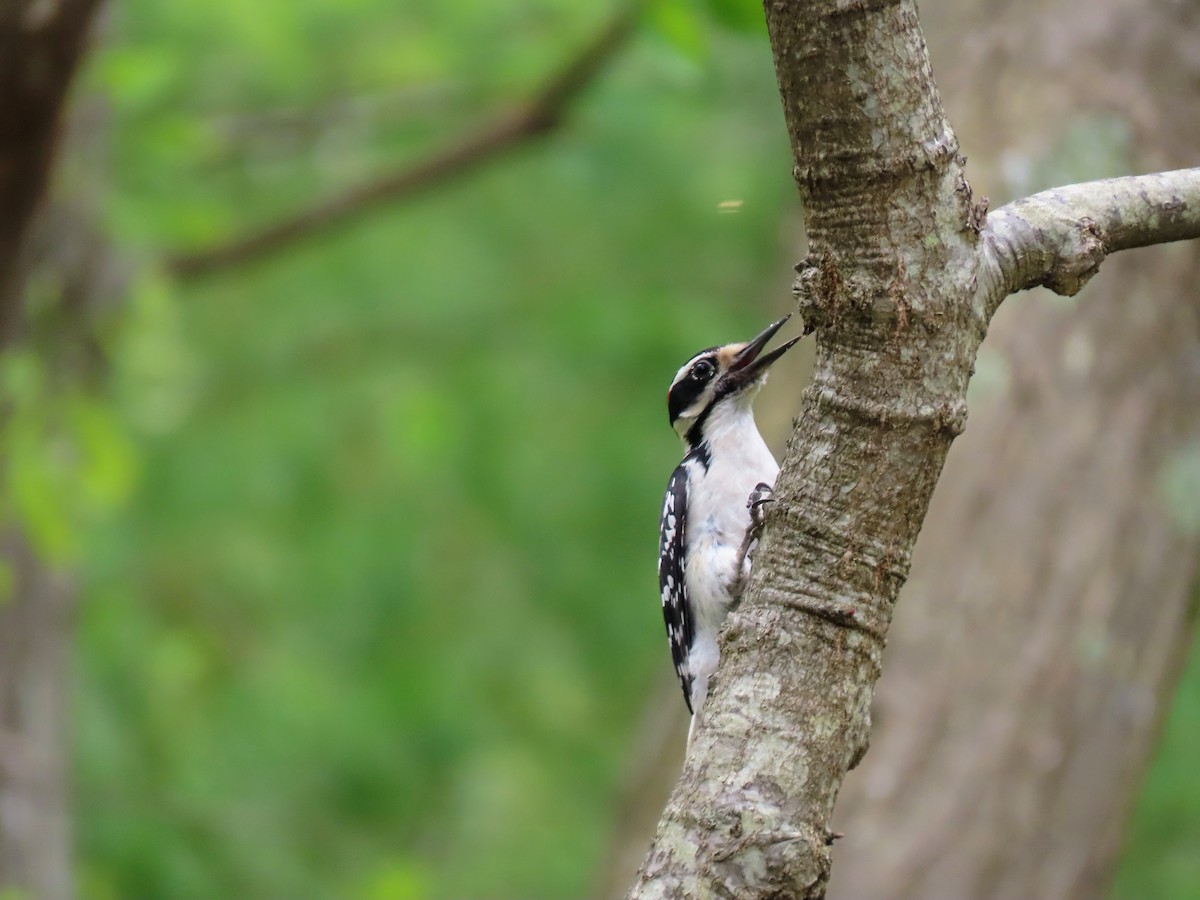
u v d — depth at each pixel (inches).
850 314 177.0
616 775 613.9
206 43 586.6
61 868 501.7
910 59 170.2
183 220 549.0
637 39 522.9
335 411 646.5
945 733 361.7
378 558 612.1
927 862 355.9
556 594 612.7
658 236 621.3
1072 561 363.9
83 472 419.2
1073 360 370.6
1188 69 383.6
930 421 177.8
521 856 598.5
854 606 180.2
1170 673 374.6
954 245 176.2
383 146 656.4
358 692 605.0
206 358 658.8
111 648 581.0
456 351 637.9
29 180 324.5
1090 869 360.8
